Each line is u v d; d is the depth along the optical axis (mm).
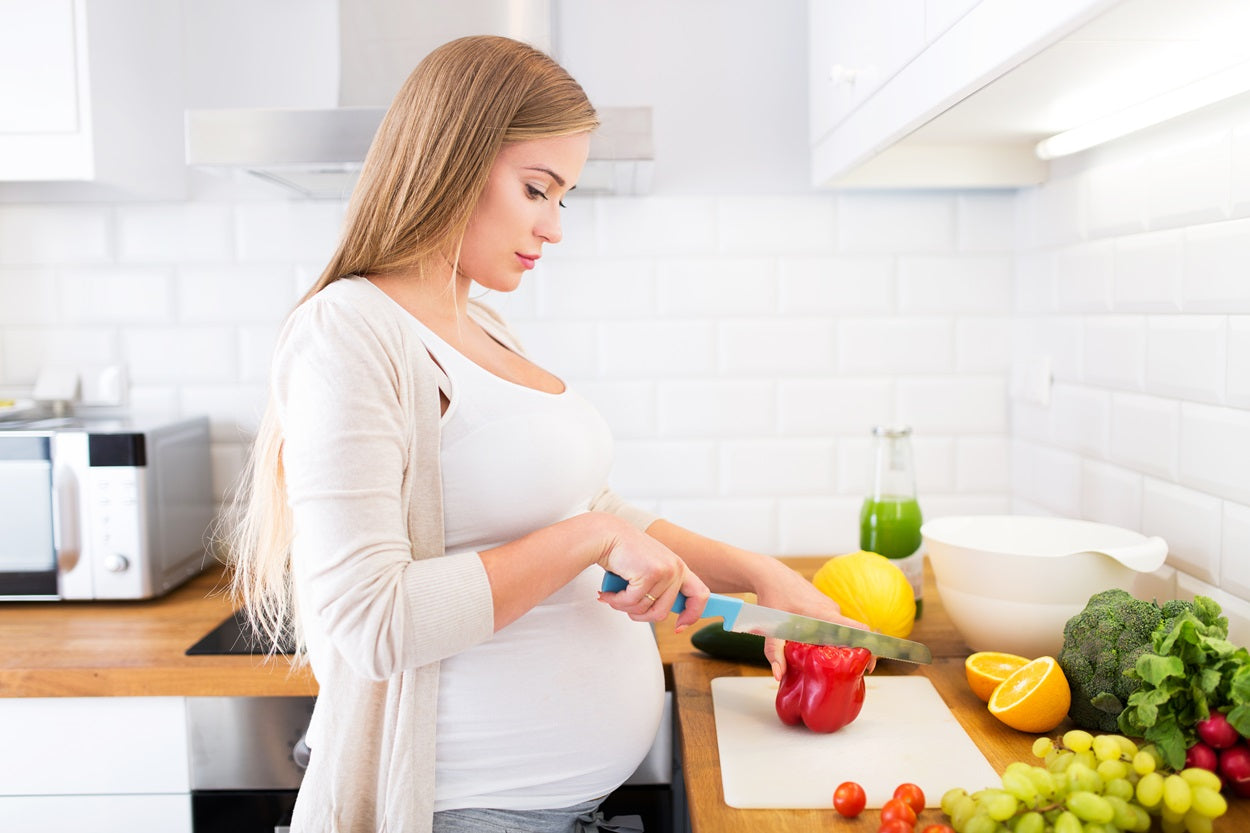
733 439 1732
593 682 940
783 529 1746
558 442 917
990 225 1701
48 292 1704
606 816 1266
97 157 1466
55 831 1278
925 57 1029
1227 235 1089
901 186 1566
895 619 1216
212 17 1662
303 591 918
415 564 810
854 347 1720
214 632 1355
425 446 865
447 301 936
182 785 1271
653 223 1698
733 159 1693
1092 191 1412
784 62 1681
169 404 1722
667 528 1202
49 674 1234
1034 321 1630
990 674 1084
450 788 901
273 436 949
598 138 1336
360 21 1492
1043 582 1083
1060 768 827
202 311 1707
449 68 877
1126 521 1339
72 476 1448
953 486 1745
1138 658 897
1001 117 1222
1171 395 1218
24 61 1454
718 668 1220
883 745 980
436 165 865
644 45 1678
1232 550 1096
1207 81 948
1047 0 744
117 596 1466
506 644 906
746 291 1710
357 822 901
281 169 1362
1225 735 823
